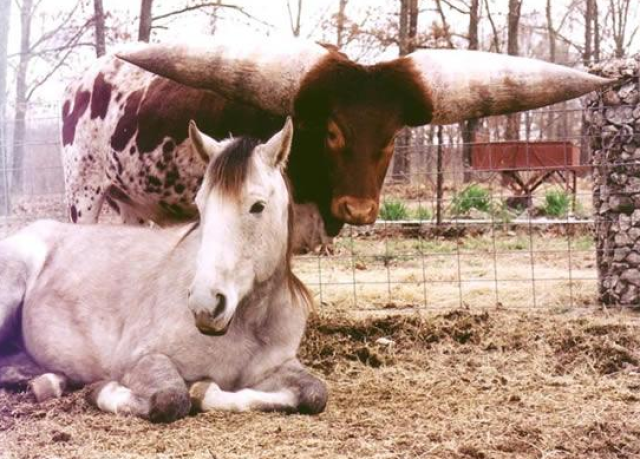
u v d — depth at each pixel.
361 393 4.41
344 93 4.76
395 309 6.21
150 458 3.49
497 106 4.90
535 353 5.11
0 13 6.98
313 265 8.41
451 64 4.89
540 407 4.16
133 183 5.64
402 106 4.83
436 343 5.35
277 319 4.12
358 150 4.71
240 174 3.77
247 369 4.10
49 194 10.62
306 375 4.10
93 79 5.95
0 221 8.70
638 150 6.16
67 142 6.07
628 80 6.16
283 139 3.94
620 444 3.69
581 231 10.01
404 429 3.82
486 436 3.73
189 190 5.44
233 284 3.73
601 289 6.27
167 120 5.39
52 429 3.78
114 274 4.35
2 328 4.43
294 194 5.00
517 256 8.62
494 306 6.29
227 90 4.82
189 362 4.04
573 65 6.45
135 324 4.16
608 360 4.91
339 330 5.54
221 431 3.75
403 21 15.02
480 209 11.24
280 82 4.78
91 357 4.27
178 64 4.77
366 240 10.04
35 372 4.38
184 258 4.15
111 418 3.89
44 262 4.53
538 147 11.45
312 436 3.73
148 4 9.23
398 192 12.45
